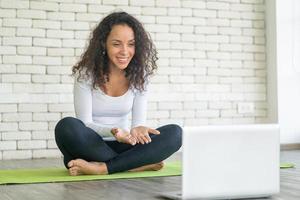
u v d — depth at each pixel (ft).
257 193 6.68
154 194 7.64
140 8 17.02
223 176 6.45
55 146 16.11
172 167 11.32
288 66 18.19
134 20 10.34
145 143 9.94
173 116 17.37
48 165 13.00
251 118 18.34
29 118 15.87
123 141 9.42
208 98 17.80
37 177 9.64
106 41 10.15
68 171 10.64
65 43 16.25
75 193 7.77
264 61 18.52
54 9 16.15
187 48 17.54
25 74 15.87
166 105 17.28
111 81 10.32
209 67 17.81
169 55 17.34
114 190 8.05
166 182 8.99
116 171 9.93
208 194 6.37
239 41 18.20
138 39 10.32
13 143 15.70
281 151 16.76
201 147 6.33
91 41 10.25
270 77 18.35
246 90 18.28
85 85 10.17
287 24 18.16
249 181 6.61
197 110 17.65
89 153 9.73
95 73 10.16
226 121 18.01
